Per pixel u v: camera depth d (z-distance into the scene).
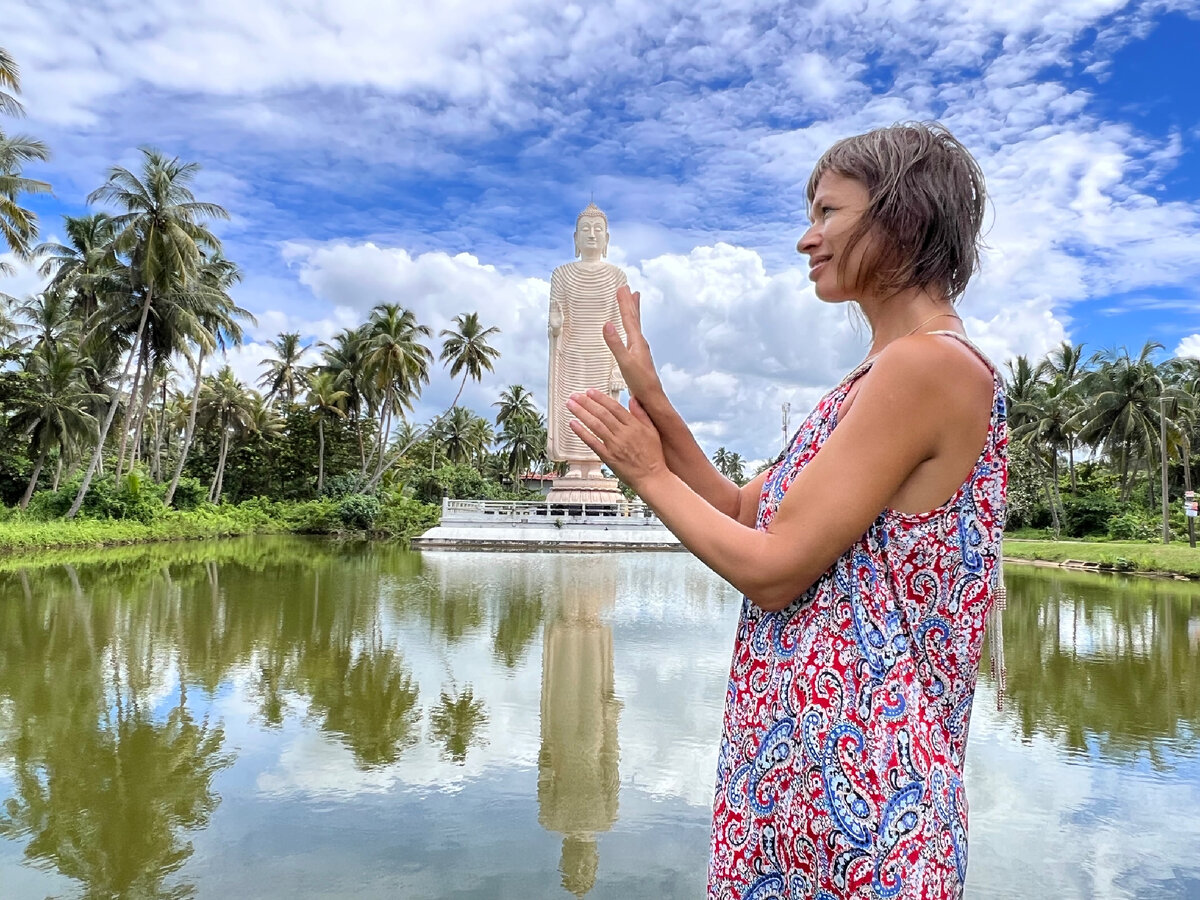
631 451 0.96
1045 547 27.05
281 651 7.46
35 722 5.14
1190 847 3.44
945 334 0.90
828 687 0.89
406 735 4.89
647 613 9.98
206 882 3.03
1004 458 0.90
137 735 4.88
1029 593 14.56
